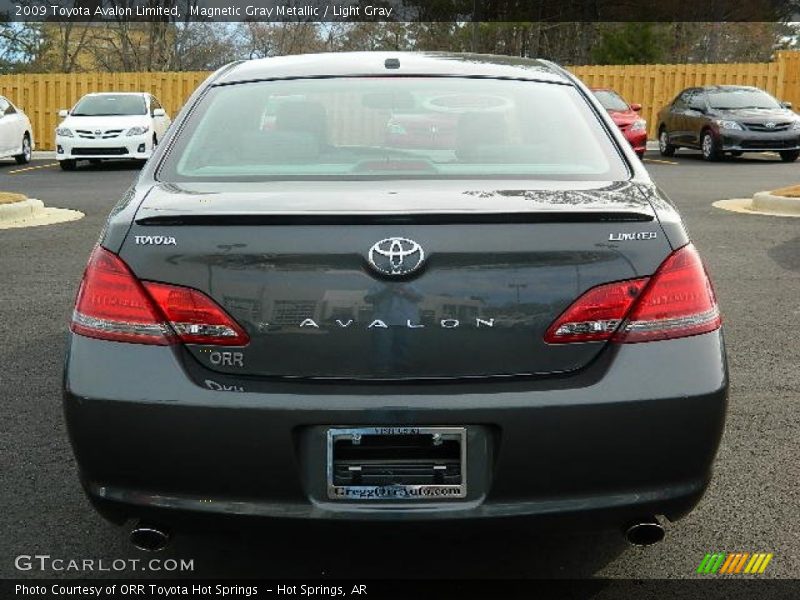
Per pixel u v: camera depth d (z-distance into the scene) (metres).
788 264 8.10
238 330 2.54
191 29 36.94
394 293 2.51
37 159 22.53
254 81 3.61
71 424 2.60
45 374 5.11
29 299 6.85
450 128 3.33
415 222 2.53
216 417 2.48
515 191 2.79
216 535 2.59
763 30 40.16
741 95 20.69
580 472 2.51
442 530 2.51
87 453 2.59
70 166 19.09
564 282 2.54
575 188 2.85
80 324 2.65
